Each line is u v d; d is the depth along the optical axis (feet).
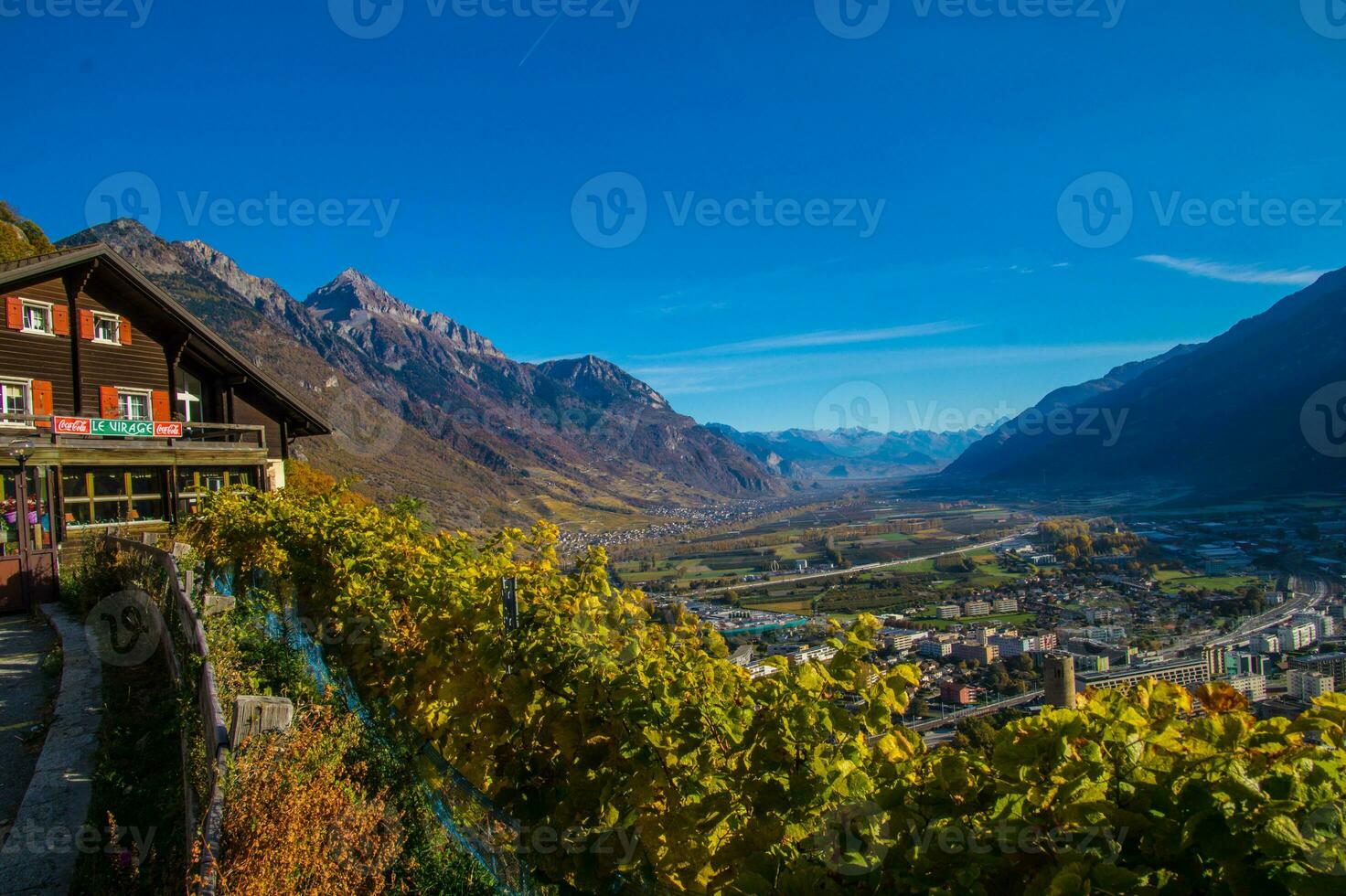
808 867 6.97
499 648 12.03
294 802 11.68
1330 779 5.31
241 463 66.18
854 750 8.47
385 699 18.03
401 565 20.40
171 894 12.36
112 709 21.74
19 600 37.22
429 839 13.69
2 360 57.16
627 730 9.97
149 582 30.86
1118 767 6.19
